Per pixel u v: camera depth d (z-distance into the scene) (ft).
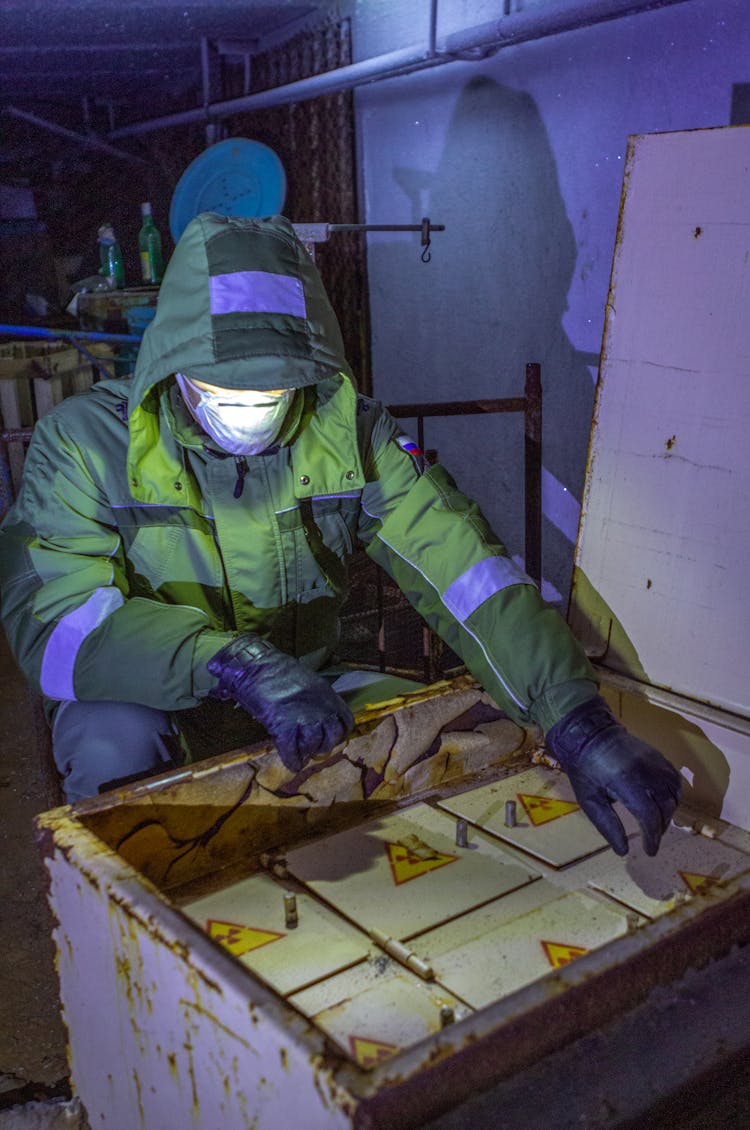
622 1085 3.34
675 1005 3.66
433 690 5.49
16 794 8.34
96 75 20.43
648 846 4.57
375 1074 2.90
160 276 16.90
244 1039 3.19
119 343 15.97
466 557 5.47
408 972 4.18
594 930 4.46
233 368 4.72
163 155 22.09
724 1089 3.55
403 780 5.54
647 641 5.92
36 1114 4.68
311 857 5.02
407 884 4.79
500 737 5.84
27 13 14.01
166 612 5.13
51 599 5.24
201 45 17.92
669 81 9.54
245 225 5.02
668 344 5.78
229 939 4.39
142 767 5.32
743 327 5.43
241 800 4.89
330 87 14.37
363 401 6.06
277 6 14.66
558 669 4.95
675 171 5.72
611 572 6.10
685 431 5.71
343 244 15.26
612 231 10.53
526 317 12.00
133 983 3.77
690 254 5.66
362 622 11.97
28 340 14.96
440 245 13.29
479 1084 3.12
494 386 12.77
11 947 6.48
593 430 6.18
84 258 23.94
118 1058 4.11
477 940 4.39
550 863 4.96
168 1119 3.82
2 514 11.10
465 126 12.39
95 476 5.50
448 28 12.17
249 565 5.69
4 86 21.61
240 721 5.89
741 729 5.35
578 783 4.84
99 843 4.06
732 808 5.45
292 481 5.68
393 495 5.95
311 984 4.09
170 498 5.49
